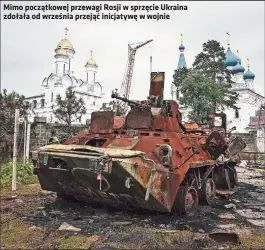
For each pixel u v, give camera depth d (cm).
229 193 889
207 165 748
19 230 536
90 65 5041
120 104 2450
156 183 545
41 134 1571
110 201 638
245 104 4028
